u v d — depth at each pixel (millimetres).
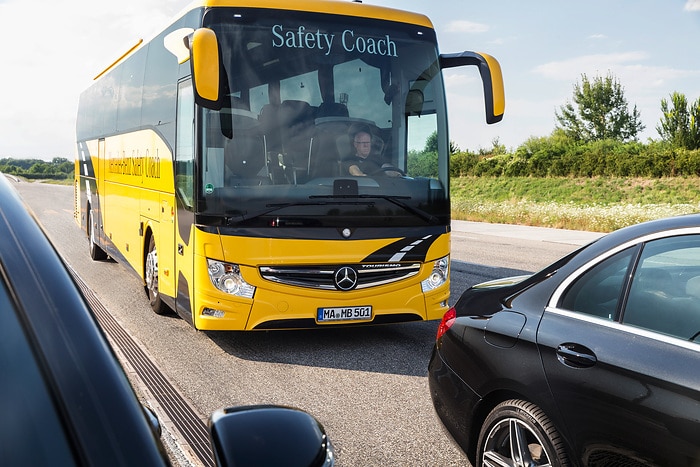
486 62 7277
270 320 6867
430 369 4336
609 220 24922
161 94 8430
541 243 18953
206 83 6367
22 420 1260
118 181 11156
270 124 6918
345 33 7383
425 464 4582
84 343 1360
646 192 37406
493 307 3951
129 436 1278
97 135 13328
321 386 6207
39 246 1511
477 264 14188
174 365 6828
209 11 6973
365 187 7062
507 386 3670
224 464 1525
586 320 3424
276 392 6031
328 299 6988
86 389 1299
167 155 8031
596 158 42750
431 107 7570
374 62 7414
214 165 6777
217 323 6816
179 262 7559
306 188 6898
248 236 6754
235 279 6781
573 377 3318
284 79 7047
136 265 9914
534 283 3816
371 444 4902
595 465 3225
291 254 6844
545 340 3514
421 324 8797
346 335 8125
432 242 7352
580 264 3605
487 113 7270
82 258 14383
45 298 1399
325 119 7102
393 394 6004
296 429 1645
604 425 3158
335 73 7246
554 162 44969
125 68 10891
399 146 7352
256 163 6844
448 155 7578
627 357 3125
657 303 3191
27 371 1304
